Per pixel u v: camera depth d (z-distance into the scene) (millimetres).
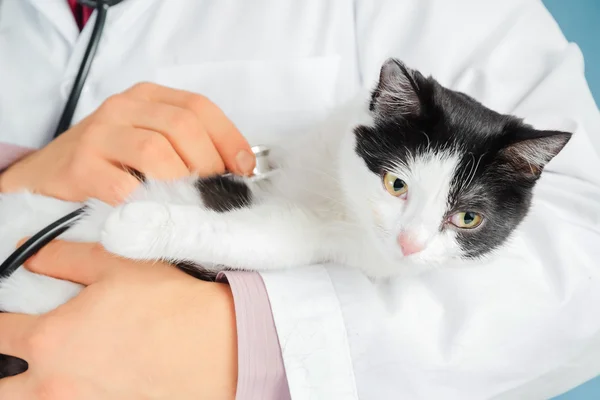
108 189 340
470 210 346
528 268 346
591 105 396
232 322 309
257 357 302
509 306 330
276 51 428
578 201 372
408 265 351
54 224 331
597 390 465
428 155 345
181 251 335
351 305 314
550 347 335
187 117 350
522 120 357
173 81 426
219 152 364
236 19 437
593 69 500
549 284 342
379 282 355
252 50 428
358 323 311
